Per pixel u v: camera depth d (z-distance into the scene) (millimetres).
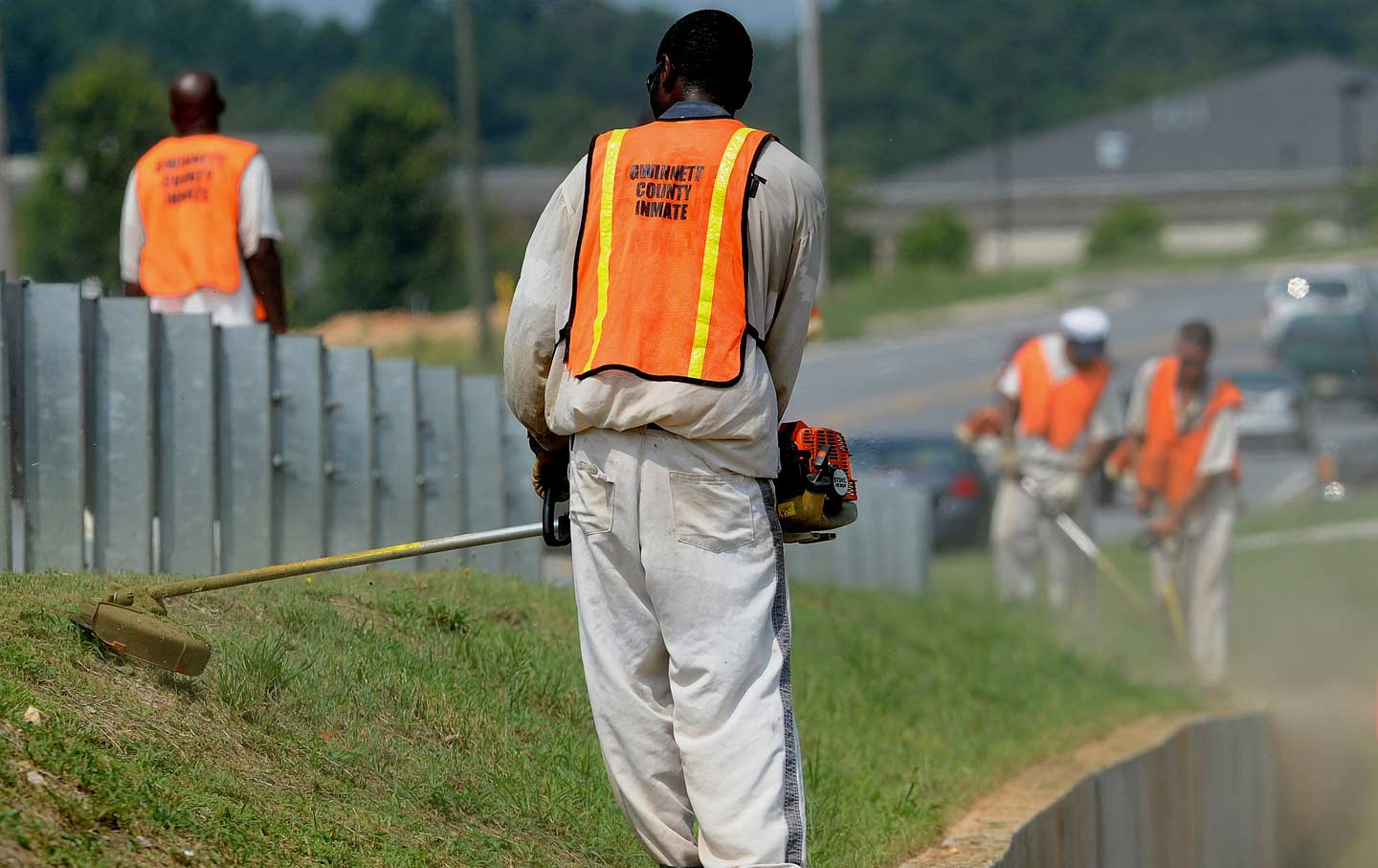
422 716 17922
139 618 15336
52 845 12133
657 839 14680
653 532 13977
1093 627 41844
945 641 35281
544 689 20250
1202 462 38531
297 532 25953
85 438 22594
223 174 25312
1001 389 43281
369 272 145750
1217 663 38719
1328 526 67125
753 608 14078
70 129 134375
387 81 152250
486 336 120062
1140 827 27875
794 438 14891
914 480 66750
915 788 23000
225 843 13320
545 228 14625
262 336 24938
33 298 22203
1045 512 42406
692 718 13953
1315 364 118250
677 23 14953
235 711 15734
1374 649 45250
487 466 29953
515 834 16578
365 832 14750
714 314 13883
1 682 13945
